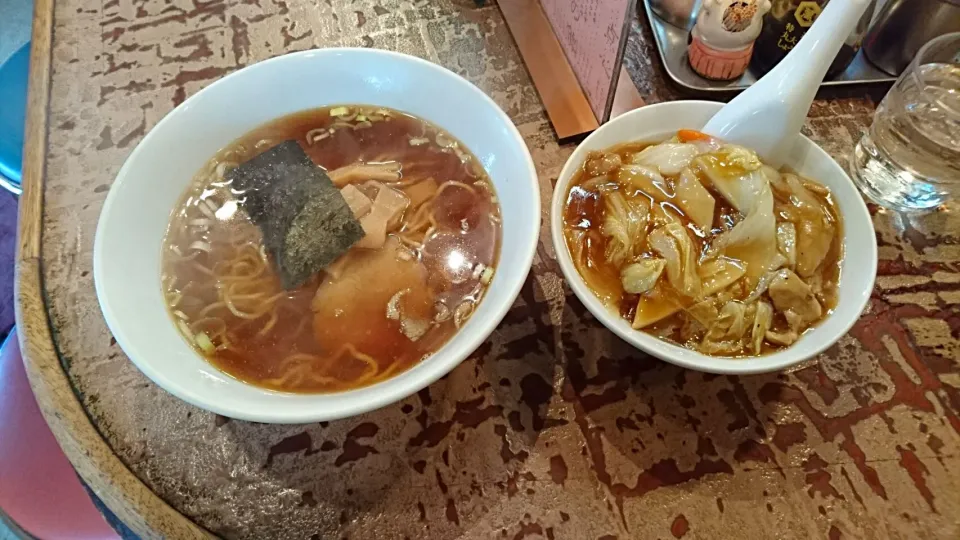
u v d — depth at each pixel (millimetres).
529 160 302
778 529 283
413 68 344
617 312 301
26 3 915
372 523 284
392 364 299
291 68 346
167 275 312
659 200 323
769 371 274
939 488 292
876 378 320
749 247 308
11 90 540
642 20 457
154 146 312
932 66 388
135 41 440
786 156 347
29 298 339
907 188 372
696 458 299
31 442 397
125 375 318
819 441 303
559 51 426
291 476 294
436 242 332
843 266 316
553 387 316
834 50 312
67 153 391
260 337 308
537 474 295
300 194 328
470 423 307
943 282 352
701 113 353
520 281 259
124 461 296
